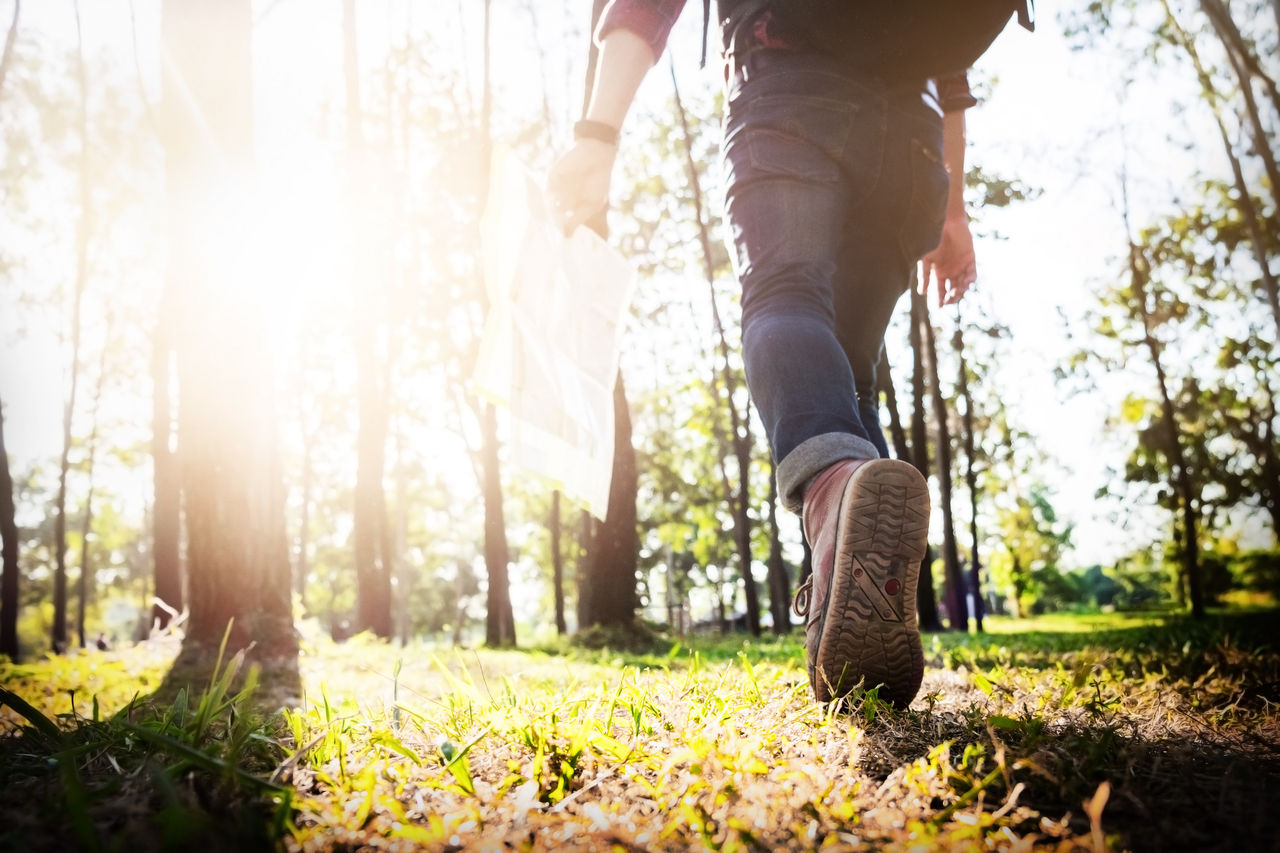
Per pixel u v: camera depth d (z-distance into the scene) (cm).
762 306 189
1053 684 225
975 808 94
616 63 195
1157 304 2483
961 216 255
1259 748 129
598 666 602
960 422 3053
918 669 159
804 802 97
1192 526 2477
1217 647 451
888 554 153
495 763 128
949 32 194
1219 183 2127
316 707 156
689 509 3177
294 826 87
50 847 76
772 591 2223
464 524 4762
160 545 1917
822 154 194
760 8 198
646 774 119
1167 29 1598
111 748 128
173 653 786
